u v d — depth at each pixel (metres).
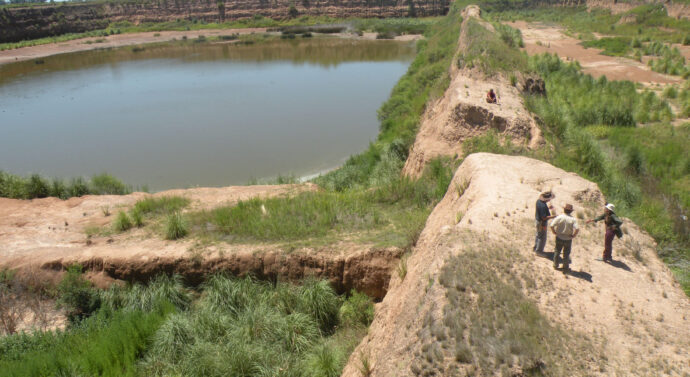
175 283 14.33
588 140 21.00
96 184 24.44
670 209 16.83
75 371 10.70
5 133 38.34
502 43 32.88
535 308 7.98
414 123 30.05
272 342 12.20
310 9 114.56
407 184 18.97
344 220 16.25
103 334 12.08
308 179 26.64
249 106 44.47
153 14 111.81
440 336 7.34
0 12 90.38
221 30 107.31
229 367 10.94
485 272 8.78
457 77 27.66
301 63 67.62
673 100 33.50
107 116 42.72
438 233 10.92
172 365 11.33
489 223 10.85
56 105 47.59
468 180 14.42
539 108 24.20
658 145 24.22
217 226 16.36
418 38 86.06
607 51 52.00
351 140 33.56
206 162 30.42
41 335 12.65
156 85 55.88
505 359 6.84
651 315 8.20
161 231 16.66
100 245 16.06
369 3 113.88
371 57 69.88
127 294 14.27
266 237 15.30
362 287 14.08
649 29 61.88
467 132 21.45
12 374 10.51
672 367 6.94
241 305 13.51
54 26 99.62
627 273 9.43
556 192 12.85
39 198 22.62
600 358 7.10
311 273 14.20
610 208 9.70
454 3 104.25
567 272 9.19
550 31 71.31
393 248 14.05
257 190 21.50
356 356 10.54
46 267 15.04
